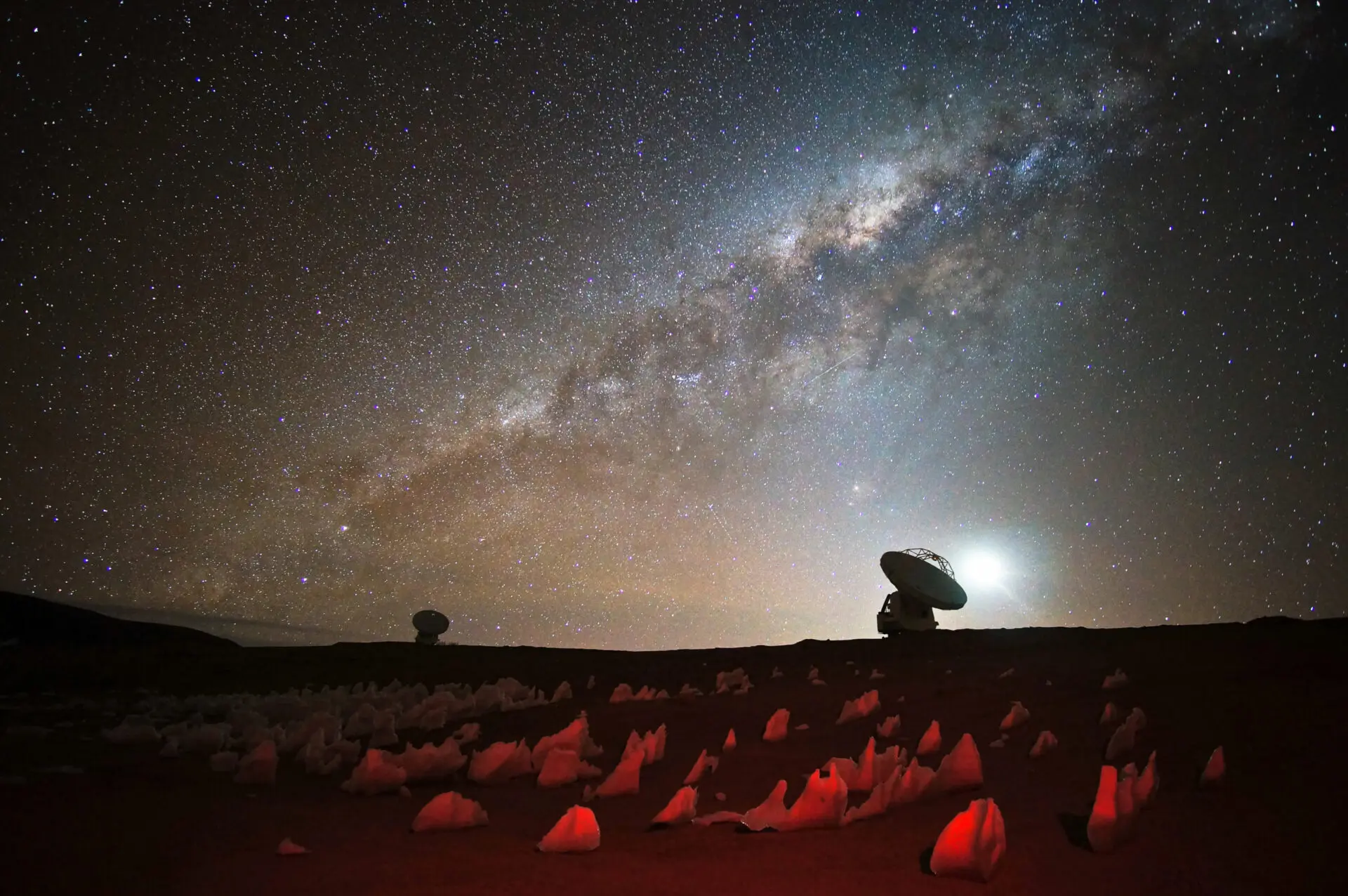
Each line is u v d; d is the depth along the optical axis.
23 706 6.68
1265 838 2.53
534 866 2.47
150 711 6.45
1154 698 4.64
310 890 2.28
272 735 4.70
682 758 4.15
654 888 2.27
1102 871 2.34
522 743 3.92
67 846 2.64
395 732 4.81
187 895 2.24
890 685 6.13
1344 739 3.42
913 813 2.95
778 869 2.41
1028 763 3.63
